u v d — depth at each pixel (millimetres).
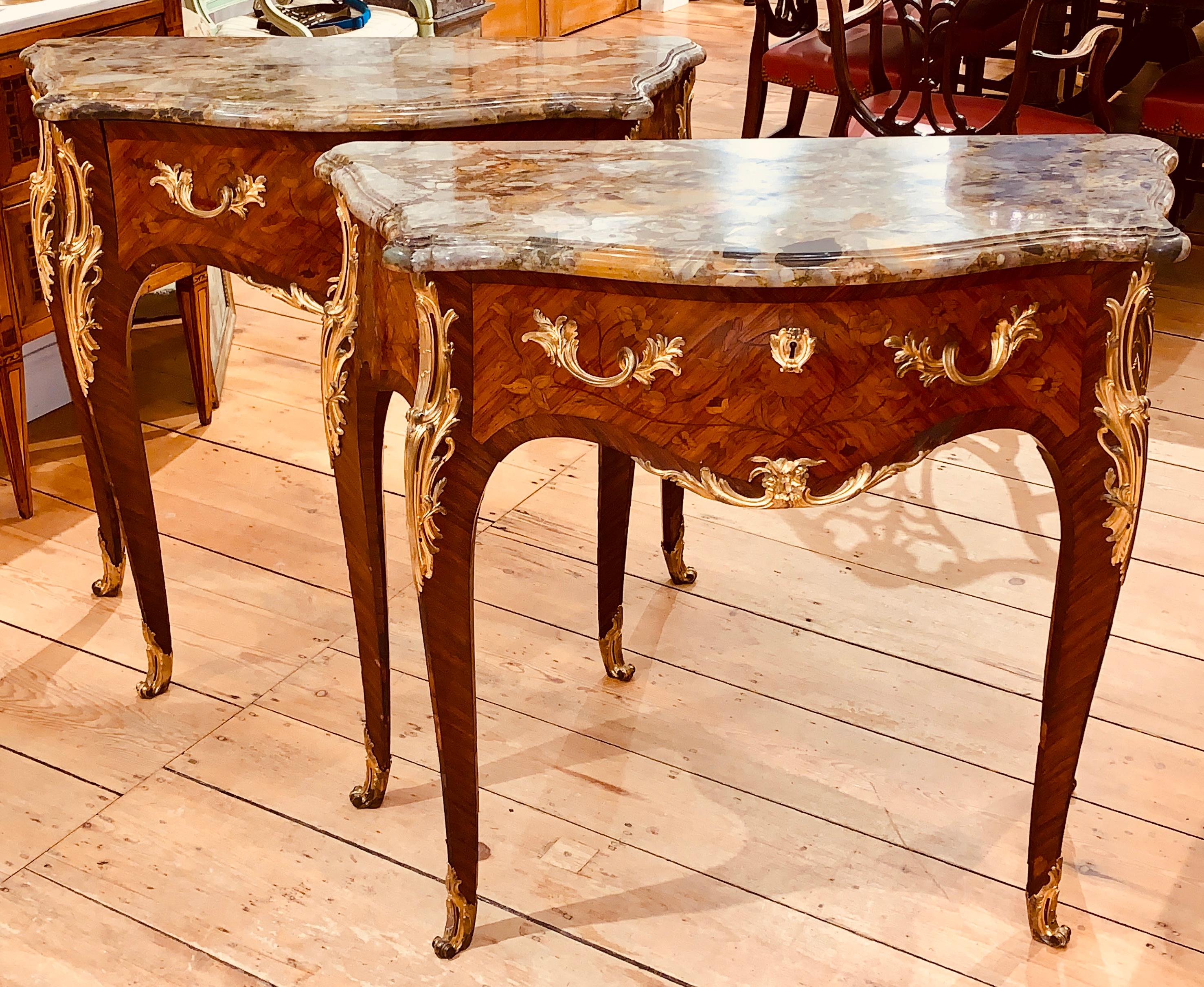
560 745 1736
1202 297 3158
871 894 1503
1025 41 2381
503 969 1406
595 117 1471
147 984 1387
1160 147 1290
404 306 1180
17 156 2078
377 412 1374
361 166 1261
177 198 1500
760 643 1949
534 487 2393
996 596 2066
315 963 1416
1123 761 1708
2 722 1785
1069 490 1192
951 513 2311
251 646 1945
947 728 1772
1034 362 1133
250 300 3217
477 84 1512
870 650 1935
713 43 5594
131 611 2037
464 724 1304
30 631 1980
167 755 1724
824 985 1385
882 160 1283
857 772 1693
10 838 1585
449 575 1219
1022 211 1110
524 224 1098
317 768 1703
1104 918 1472
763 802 1641
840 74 2568
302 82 1521
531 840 1578
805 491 1152
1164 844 1574
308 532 2244
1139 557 2160
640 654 1923
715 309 1082
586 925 1461
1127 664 1899
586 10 5859
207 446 2520
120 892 1506
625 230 1079
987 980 1391
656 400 1128
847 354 1099
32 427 2605
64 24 2076
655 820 1610
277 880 1524
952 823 1608
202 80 1529
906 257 1028
